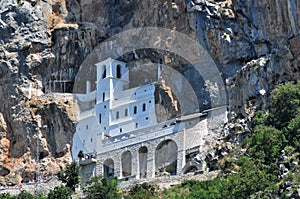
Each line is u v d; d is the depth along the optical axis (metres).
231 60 192.25
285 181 150.50
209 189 163.00
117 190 174.50
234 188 153.75
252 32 192.00
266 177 153.62
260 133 167.12
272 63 182.38
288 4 183.75
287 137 165.25
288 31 184.00
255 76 182.25
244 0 195.75
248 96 182.12
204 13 195.88
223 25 194.62
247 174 154.38
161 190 173.38
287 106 171.50
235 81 186.50
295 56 181.62
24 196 183.50
